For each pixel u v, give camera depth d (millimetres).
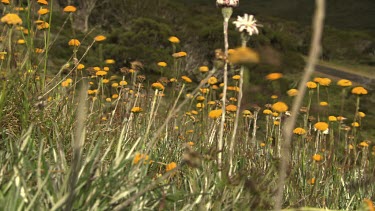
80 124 1365
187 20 41062
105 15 46094
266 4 165125
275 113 5160
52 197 2043
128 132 4031
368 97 24984
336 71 60031
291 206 3135
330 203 3701
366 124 10109
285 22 70125
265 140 5312
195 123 5301
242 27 2148
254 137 5086
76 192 2016
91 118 3871
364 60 65875
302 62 39375
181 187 2959
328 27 74312
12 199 1913
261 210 2404
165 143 4207
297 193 3420
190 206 2385
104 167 2613
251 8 159375
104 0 45562
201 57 31844
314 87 4273
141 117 4918
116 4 45812
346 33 69812
